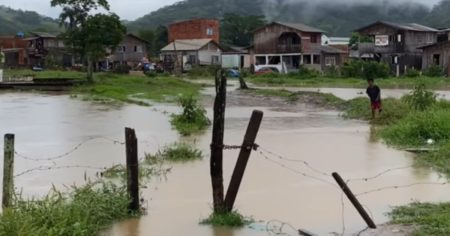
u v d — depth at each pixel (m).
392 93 40.03
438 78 56.34
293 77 65.12
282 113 28.02
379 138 18.53
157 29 107.38
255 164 14.00
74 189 10.34
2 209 9.03
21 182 12.01
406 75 62.12
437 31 71.62
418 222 8.98
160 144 17.44
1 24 147.50
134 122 23.61
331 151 16.11
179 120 22.38
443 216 9.02
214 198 9.38
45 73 61.75
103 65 78.25
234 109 30.34
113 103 34.12
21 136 19.41
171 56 83.94
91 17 48.56
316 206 10.24
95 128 21.64
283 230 8.91
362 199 10.69
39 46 84.25
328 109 30.05
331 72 67.00
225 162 14.38
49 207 8.62
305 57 77.62
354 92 42.84
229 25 111.56
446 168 13.26
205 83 57.34
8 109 29.81
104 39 48.56
